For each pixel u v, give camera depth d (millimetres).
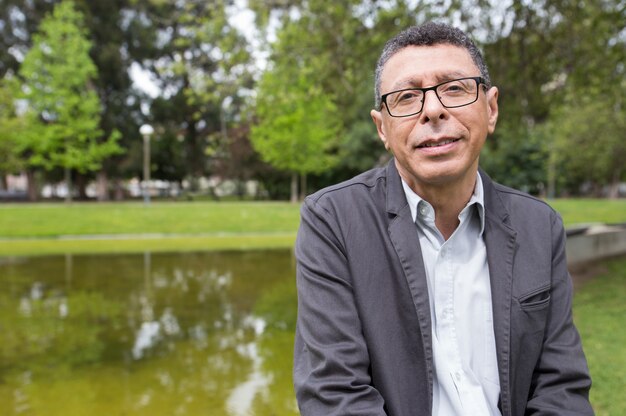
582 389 1292
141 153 32344
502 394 1264
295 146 26359
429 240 1345
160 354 4402
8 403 3377
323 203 1374
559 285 1352
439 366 1271
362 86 7422
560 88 8609
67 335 5027
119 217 17578
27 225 15938
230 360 4223
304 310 1318
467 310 1307
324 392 1205
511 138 9625
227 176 35188
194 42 8461
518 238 1335
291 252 11414
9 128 26734
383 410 1199
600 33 7270
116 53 29953
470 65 1312
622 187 55344
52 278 8164
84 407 3303
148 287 7422
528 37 7262
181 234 15133
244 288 7328
